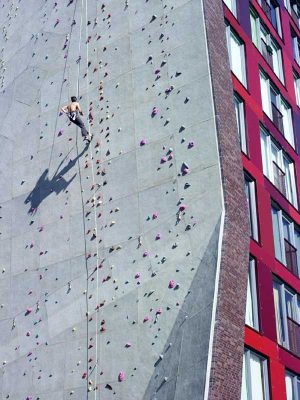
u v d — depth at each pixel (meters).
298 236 22.89
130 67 19.52
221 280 14.77
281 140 23.41
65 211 18.98
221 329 14.30
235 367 14.46
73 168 19.41
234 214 16.08
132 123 18.62
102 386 15.98
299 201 23.75
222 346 14.19
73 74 20.92
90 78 20.38
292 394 19.06
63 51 21.64
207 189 16.31
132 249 17.03
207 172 16.50
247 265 15.98
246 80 21.64
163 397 14.58
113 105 19.34
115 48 20.19
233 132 17.50
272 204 21.14
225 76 18.25
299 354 19.91
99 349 16.47
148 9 19.94
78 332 17.06
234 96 20.56
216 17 19.05
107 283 17.11
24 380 17.53
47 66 21.86
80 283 17.67
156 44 19.23
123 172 18.17
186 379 14.20
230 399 14.00
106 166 18.62
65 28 22.05
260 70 23.33
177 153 17.30
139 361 15.59
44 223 19.33
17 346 18.17
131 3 20.50
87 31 21.28
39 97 21.53
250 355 17.28
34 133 21.05
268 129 22.22
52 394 16.81
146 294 16.20
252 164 20.08
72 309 17.50
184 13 18.98
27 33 23.39
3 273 19.61
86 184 18.84
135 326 16.05
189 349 14.54
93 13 21.44
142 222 17.17
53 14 22.75
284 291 20.34
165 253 16.36
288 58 27.23
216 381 13.70
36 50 22.58
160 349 15.34
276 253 20.59
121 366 15.86
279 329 19.34
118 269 17.06
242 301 15.37
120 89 19.42
